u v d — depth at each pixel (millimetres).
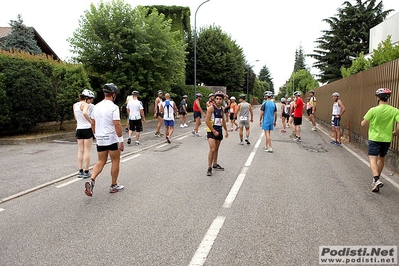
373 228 4086
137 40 21109
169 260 3299
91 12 20875
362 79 10547
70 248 3568
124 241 3727
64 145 11219
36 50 22391
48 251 3504
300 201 5125
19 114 12273
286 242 3695
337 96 11000
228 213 4594
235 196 5371
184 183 6199
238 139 12836
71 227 4137
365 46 40438
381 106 5648
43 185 6098
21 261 3299
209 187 5910
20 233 3969
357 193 5570
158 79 22984
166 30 22891
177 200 5176
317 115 22906
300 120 12266
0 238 3832
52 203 5090
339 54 42000
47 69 14078
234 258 3334
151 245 3625
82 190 5805
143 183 6223
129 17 20703
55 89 13766
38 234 3936
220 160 8492
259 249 3525
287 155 9250
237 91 51375
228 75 46781
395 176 6797
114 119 5355
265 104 9773
